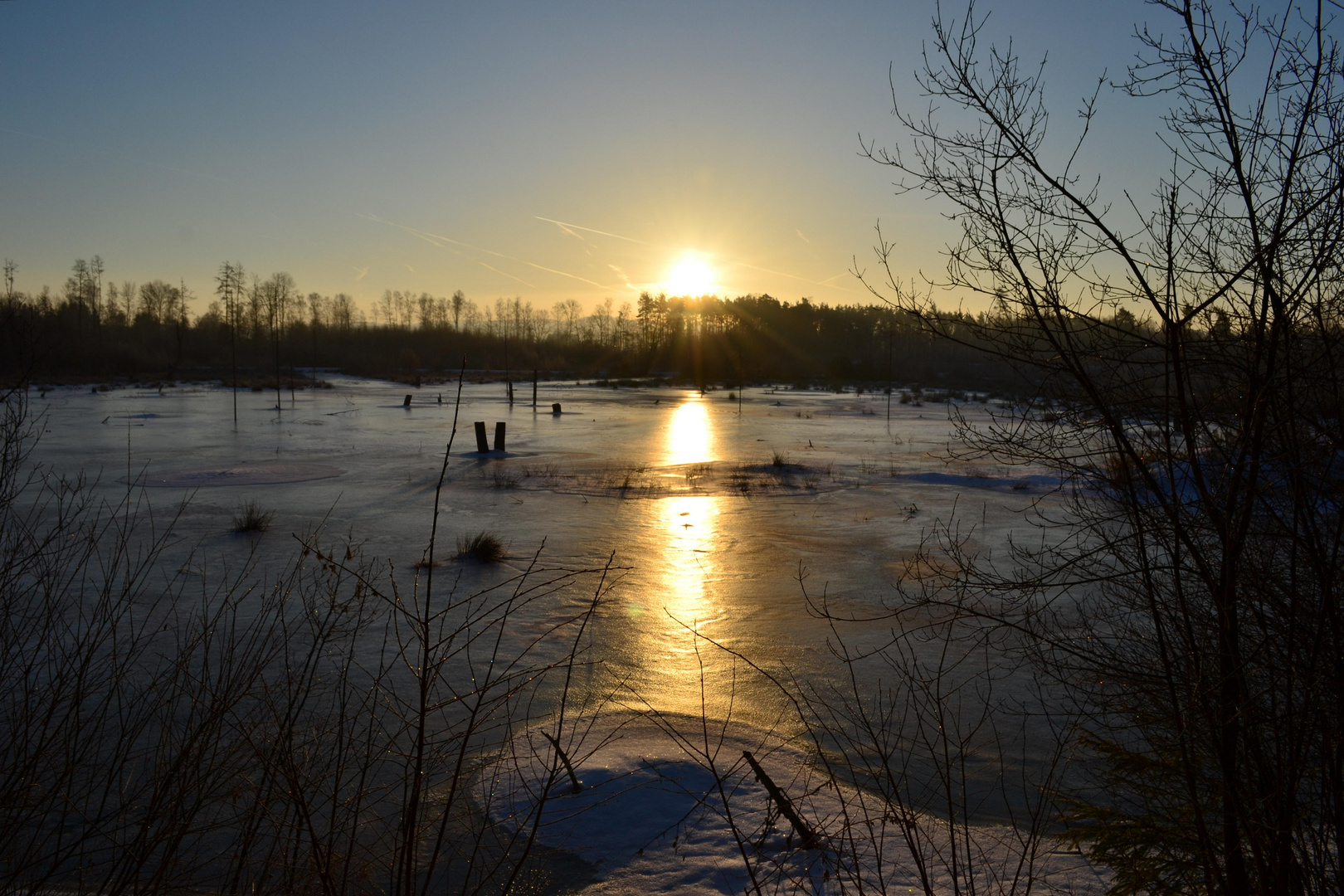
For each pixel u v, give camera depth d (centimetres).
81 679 318
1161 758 347
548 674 773
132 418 3638
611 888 436
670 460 2534
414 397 5716
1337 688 243
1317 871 259
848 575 1178
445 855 459
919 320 304
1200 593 317
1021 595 365
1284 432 251
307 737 424
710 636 905
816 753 614
